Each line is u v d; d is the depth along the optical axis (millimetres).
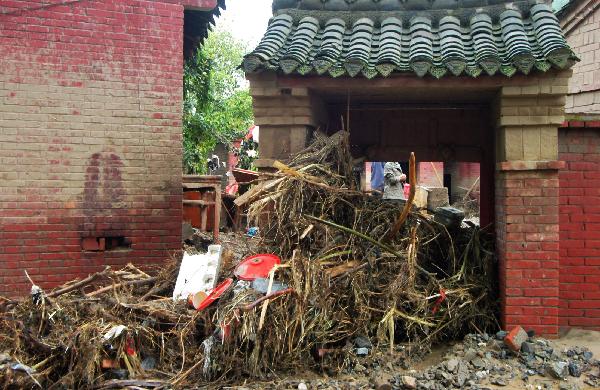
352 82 5988
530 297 5957
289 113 6191
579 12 10102
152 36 7523
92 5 7285
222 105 19625
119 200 7430
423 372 5266
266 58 5875
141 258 7500
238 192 13023
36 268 7152
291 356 5289
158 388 4973
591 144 6336
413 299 5805
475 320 6246
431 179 22922
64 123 7223
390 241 6004
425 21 6516
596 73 9820
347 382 5129
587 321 6344
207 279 6137
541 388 5012
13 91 7035
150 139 7523
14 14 7008
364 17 6688
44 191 7168
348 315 5566
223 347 5102
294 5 6895
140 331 5426
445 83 5902
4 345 5359
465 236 6926
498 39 6227
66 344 5219
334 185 6008
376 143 7773
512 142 5957
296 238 5711
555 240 5926
